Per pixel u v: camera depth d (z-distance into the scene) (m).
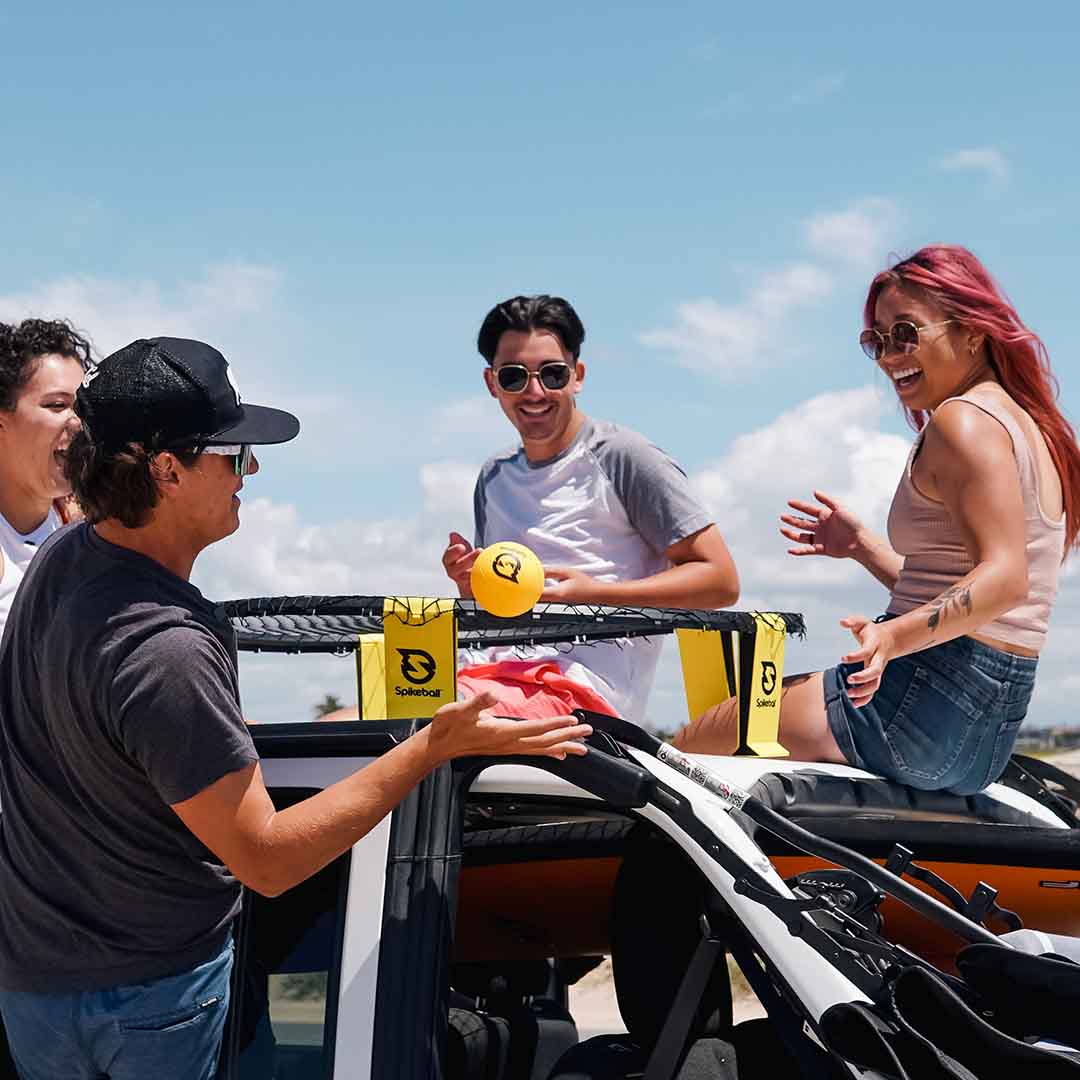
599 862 3.55
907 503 3.76
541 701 3.67
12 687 2.71
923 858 3.23
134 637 2.49
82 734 2.55
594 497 4.40
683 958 2.99
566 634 3.87
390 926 2.70
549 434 4.45
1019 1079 2.29
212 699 2.50
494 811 3.35
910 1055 2.31
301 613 3.27
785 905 2.49
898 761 3.58
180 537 2.66
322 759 2.96
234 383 2.64
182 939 2.67
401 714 3.24
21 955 2.71
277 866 2.52
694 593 4.19
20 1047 2.76
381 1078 2.60
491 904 3.75
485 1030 3.45
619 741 2.85
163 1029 2.67
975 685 3.54
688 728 3.80
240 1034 2.82
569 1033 3.84
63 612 2.56
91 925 2.65
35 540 4.06
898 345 3.80
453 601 3.23
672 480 4.31
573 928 3.74
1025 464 3.57
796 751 3.77
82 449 2.59
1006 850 3.20
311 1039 2.74
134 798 2.58
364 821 2.55
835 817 3.30
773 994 2.63
